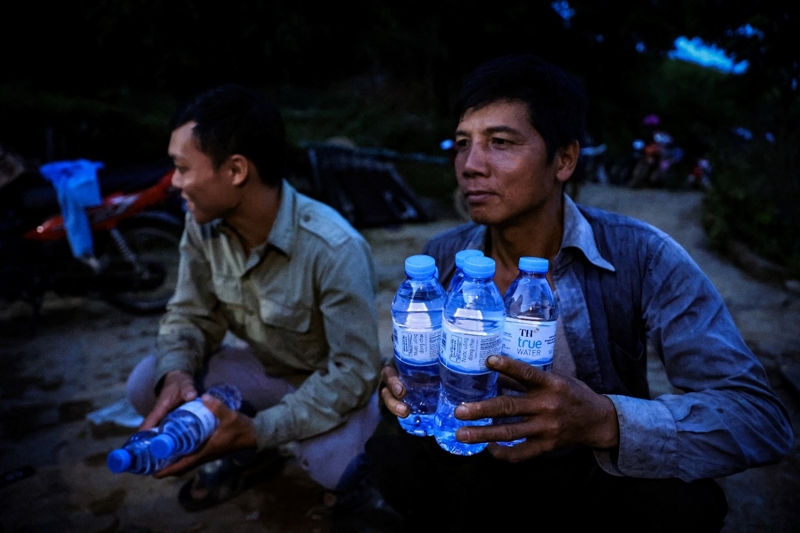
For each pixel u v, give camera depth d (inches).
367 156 355.6
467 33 623.8
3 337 144.1
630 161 504.4
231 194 59.7
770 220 209.0
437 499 55.7
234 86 60.2
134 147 243.1
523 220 48.6
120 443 95.3
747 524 73.8
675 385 47.6
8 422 102.0
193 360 69.9
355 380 63.8
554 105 44.4
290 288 64.7
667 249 47.8
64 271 145.7
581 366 49.4
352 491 75.5
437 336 45.1
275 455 86.4
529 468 49.4
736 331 46.0
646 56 660.7
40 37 464.4
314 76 594.9
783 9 215.0
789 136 222.2
